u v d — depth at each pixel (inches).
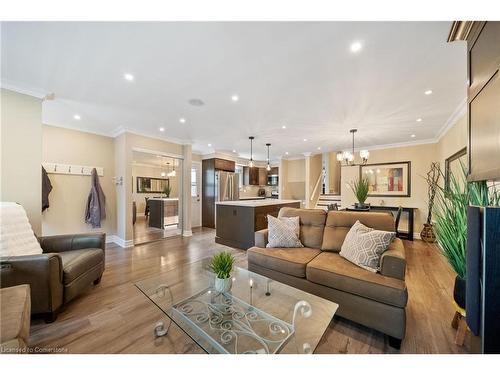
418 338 60.7
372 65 76.0
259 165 317.4
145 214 255.8
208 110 120.2
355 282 64.1
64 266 76.1
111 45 66.0
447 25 56.2
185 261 126.8
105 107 116.1
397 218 152.7
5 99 88.0
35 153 95.2
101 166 167.2
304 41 63.9
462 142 119.0
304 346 47.1
